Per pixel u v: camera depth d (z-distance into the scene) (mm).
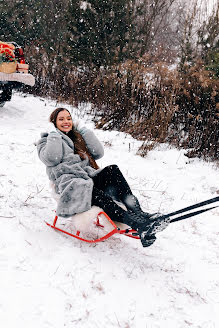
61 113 3262
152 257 3156
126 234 3074
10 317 2127
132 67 8508
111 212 2840
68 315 2244
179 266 3088
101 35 11477
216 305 2641
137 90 8023
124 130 7562
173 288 2754
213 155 6578
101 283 2604
